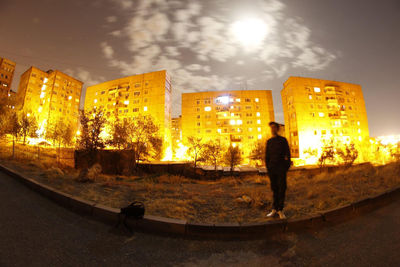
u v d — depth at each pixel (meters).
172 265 2.34
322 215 3.66
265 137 46.53
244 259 2.48
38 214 3.81
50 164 11.70
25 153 17.44
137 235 3.15
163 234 3.21
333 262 2.34
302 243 2.87
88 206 4.07
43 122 54.62
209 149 30.03
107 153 12.80
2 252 2.40
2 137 20.92
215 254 2.62
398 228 3.22
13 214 3.68
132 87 57.66
